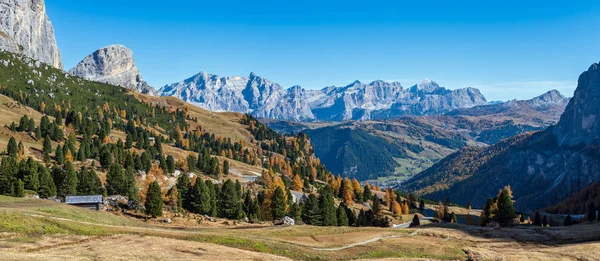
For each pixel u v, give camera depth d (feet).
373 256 243.40
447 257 255.50
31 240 185.26
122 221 336.90
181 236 237.66
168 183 631.15
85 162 639.35
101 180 559.38
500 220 486.79
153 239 211.41
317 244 270.67
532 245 305.32
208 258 182.39
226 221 457.68
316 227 338.54
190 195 487.61
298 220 499.92
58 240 193.26
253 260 189.57
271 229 320.29
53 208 297.94
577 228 375.04
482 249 282.36
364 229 334.85
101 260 160.86
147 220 409.28
